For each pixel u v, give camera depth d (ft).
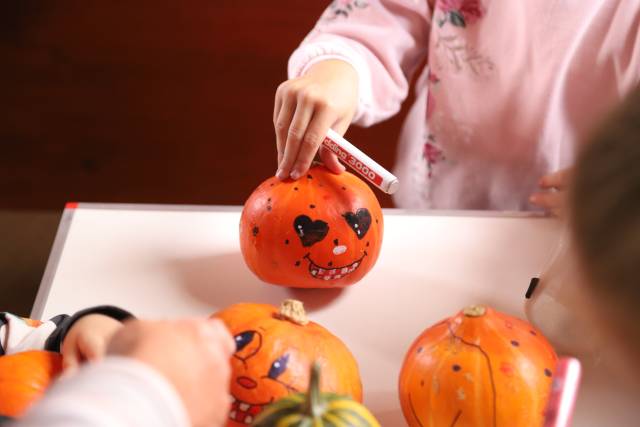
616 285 0.98
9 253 5.26
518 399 1.83
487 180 3.50
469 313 1.97
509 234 2.82
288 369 1.90
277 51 6.84
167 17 7.16
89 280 2.60
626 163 0.99
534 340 1.96
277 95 2.62
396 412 2.15
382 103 3.27
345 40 3.16
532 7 3.03
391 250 2.75
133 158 6.09
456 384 1.85
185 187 5.87
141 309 2.48
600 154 1.02
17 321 2.11
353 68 2.97
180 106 6.46
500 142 3.37
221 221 2.91
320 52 3.03
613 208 0.99
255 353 1.91
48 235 5.42
